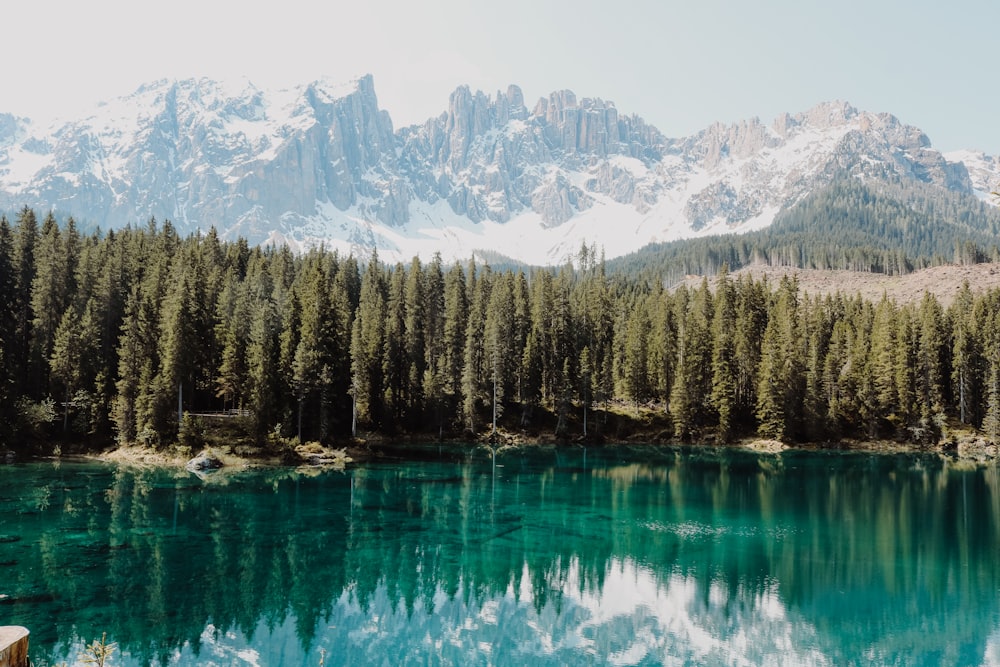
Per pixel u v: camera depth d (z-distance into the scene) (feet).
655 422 403.34
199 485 226.58
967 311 472.03
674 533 180.04
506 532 178.70
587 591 136.05
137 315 297.33
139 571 136.26
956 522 196.03
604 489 242.58
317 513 194.08
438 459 309.63
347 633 114.11
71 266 335.67
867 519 199.21
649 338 439.22
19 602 116.16
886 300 488.02
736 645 110.42
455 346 405.59
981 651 108.99
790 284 510.58
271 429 291.58
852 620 122.52
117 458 271.28
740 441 382.42
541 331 410.93
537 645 110.32
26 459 266.57
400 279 444.55
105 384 291.17
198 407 319.88
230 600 124.88
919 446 375.86
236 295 346.54
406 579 141.59
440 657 106.32
